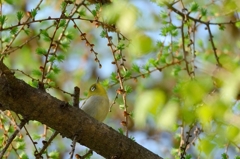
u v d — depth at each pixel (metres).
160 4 9.89
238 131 6.84
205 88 6.19
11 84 7.95
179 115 6.44
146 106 5.91
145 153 8.54
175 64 10.88
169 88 10.90
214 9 11.59
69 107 8.27
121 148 8.42
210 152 7.11
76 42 16.02
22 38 14.91
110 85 10.02
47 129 9.86
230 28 14.21
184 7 10.09
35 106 8.09
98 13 8.96
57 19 8.69
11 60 15.09
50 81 9.13
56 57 9.13
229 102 6.10
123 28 6.34
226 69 7.15
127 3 6.30
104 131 8.38
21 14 8.70
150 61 10.00
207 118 6.16
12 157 13.05
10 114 9.05
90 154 9.38
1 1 9.88
